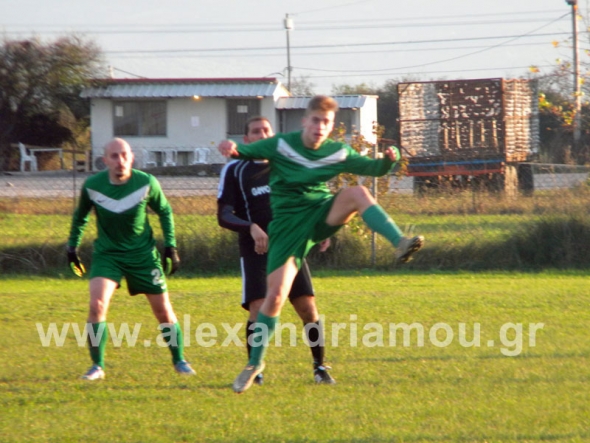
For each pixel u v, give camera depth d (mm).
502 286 43219
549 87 96562
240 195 24891
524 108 100750
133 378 24391
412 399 21750
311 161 20297
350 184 53656
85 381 23906
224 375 24734
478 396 21953
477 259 51062
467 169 92562
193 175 105188
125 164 24281
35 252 49594
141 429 19297
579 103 83000
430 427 19188
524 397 21812
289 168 20328
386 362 26062
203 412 20656
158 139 146375
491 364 25594
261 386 23359
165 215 25766
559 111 83562
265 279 24438
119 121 146750
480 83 97875
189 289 42594
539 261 50969
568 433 18578
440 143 99188
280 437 18562
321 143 20453
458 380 23672
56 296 39719
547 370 24750
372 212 19375
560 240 50844
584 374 24219
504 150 93938
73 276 48469
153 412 20703
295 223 20500
